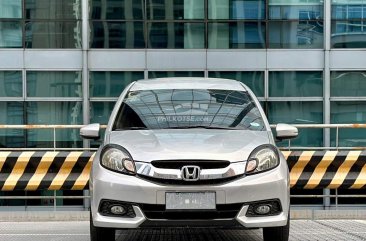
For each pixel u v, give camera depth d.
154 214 5.78
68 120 17.53
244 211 5.77
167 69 17.66
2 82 17.52
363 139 17.59
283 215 5.93
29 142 17.52
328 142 17.56
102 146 6.32
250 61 17.67
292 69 17.67
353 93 17.62
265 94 17.64
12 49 17.52
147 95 7.37
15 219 9.94
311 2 17.73
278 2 17.73
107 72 17.56
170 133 6.43
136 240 7.65
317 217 10.02
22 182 10.09
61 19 17.59
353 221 9.73
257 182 5.80
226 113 6.96
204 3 17.69
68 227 9.13
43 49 17.53
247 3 17.73
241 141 6.20
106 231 6.18
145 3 17.64
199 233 8.23
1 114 17.52
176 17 17.67
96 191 5.93
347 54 17.62
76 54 17.53
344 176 10.13
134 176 5.82
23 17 17.53
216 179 5.76
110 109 17.52
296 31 17.70
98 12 17.61
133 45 17.62
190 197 5.72
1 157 10.09
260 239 7.71
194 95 7.32
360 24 17.67
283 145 17.61
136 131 6.57
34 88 17.52
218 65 17.69
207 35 17.69
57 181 10.12
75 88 17.53
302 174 10.12
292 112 17.66
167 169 5.77
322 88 17.67
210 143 6.08
